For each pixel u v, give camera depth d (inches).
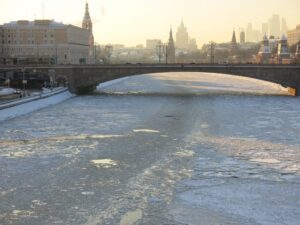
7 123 3159.5
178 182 1728.6
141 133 2748.5
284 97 5157.5
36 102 4222.4
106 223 1338.6
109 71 5615.2
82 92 5772.6
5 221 1348.4
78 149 2304.4
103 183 1717.5
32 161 2053.4
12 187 1663.4
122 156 2146.9
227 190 1632.6
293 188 1652.3
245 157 2121.1
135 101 4606.3
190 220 1363.2
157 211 1433.3
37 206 1471.5
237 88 6722.4
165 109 3922.2
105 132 2787.9
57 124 3102.9
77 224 1331.2
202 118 3378.4
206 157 2126.0
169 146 2372.0
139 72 5600.4
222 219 1369.3
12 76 6427.2
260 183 1713.8
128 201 1521.9
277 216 1390.3
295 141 2496.3
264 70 5497.1
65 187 1667.1
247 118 3380.9
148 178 1782.7
